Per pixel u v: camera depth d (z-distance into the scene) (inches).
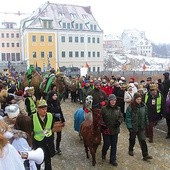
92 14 2679.6
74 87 753.6
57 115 321.1
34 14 2600.9
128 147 384.2
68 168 311.7
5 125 92.9
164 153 363.3
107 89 558.6
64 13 2534.5
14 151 89.9
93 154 317.7
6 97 292.5
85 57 2551.7
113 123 315.3
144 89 487.5
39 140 224.2
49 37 2415.1
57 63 2443.4
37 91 437.7
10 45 3221.0
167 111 410.9
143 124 335.9
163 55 6304.1
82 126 331.9
